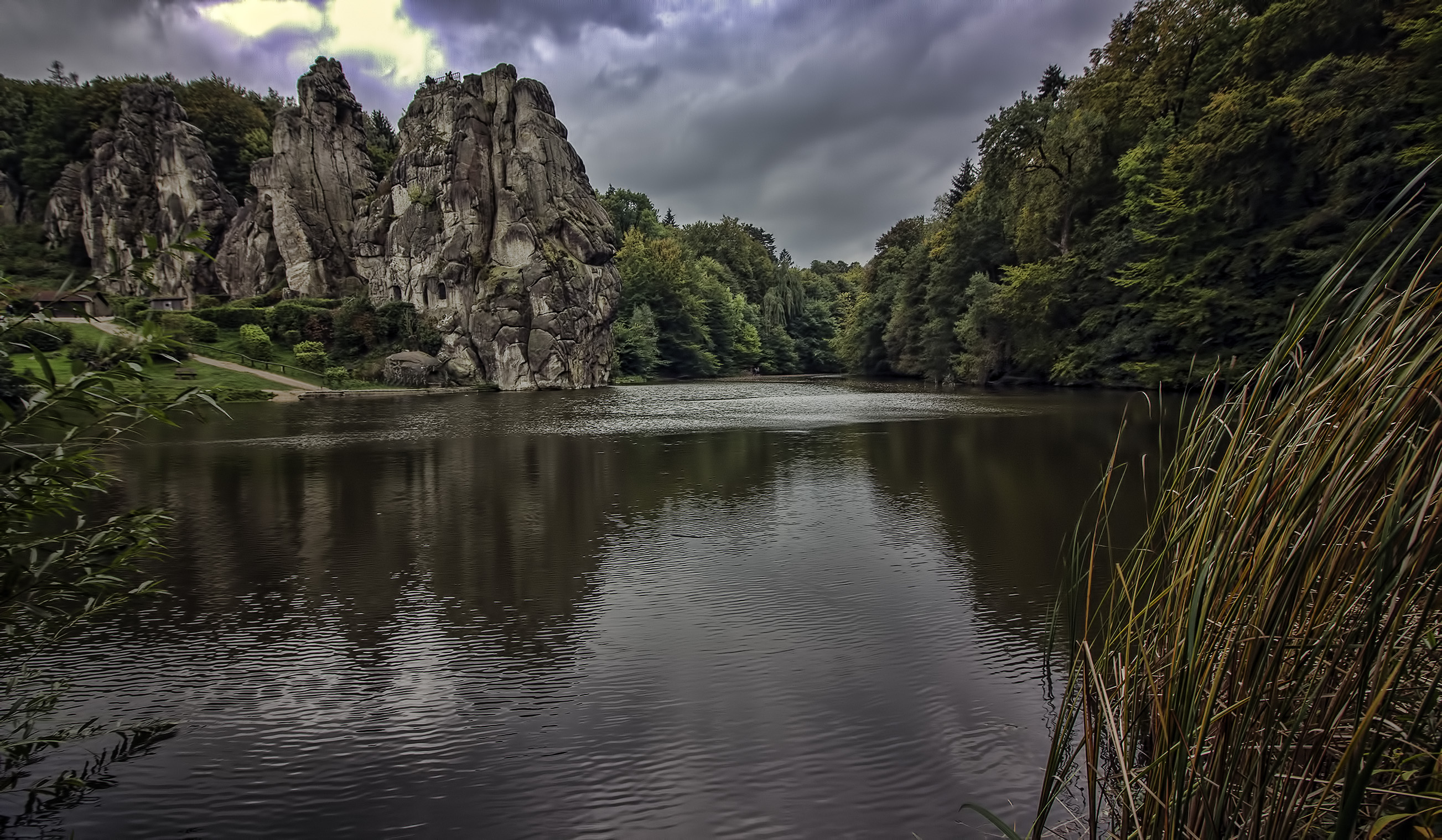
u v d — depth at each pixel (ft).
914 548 34.01
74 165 241.76
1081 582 28.32
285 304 193.16
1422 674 9.37
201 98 254.27
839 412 104.53
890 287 218.79
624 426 91.35
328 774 16.58
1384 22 66.64
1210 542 10.16
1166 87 109.29
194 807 15.39
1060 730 12.02
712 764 16.69
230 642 24.12
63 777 16.28
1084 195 126.62
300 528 39.37
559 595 28.35
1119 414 86.63
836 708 19.11
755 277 338.13
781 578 29.99
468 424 95.76
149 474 56.65
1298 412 9.24
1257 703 8.92
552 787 15.96
